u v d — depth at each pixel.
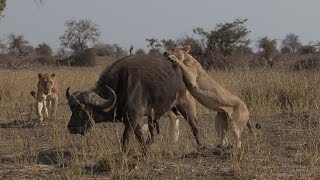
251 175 15.34
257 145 18.59
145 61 17.62
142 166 15.88
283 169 16.33
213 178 15.48
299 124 23.06
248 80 30.33
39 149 19.44
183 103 18.80
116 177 15.26
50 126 24.97
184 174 15.77
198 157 17.52
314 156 17.31
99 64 83.44
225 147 18.48
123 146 16.89
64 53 99.06
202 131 21.69
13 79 40.16
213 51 61.66
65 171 15.74
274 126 23.28
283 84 28.92
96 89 17.06
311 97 27.44
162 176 15.58
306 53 44.06
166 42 65.94
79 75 43.34
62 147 19.38
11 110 29.33
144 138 17.95
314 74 31.02
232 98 19.30
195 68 19.36
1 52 78.38
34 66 70.38
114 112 16.80
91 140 18.69
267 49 51.56
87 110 16.58
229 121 19.20
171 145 18.66
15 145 19.75
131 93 16.92
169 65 18.23
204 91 19.14
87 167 16.44
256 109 26.25
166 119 24.33
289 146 19.36
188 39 65.12
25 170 16.39
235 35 64.88
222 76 32.69
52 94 26.55
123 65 17.28
